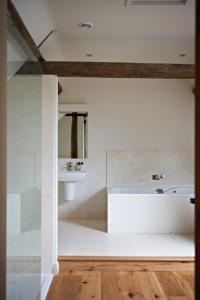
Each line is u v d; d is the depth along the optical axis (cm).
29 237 252
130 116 554
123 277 302
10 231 196
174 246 388
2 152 133
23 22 257
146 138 554
